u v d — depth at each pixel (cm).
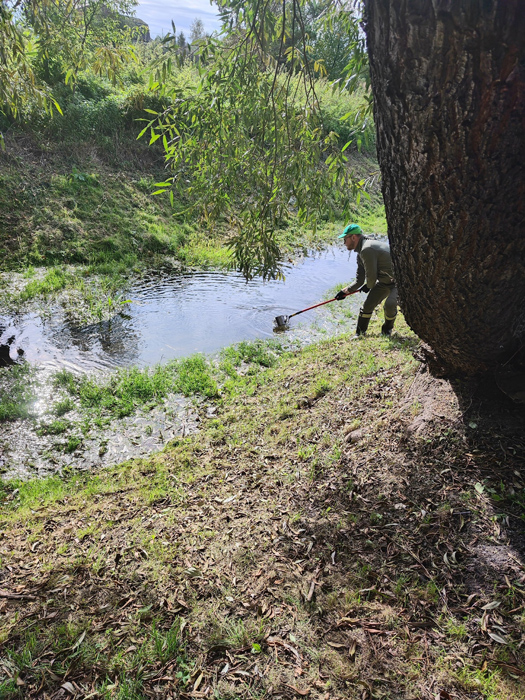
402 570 259
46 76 1242
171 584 278
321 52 353
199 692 211
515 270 237
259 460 425
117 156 1306
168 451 478
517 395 306
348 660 219
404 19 177
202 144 389
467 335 291
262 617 247
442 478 309
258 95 373
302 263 1158
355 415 439
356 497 321
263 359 673
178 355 692
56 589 281
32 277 928
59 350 687
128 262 1053
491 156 194
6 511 391
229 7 312
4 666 226
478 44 169
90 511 379
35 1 405
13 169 1117
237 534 318
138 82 1388
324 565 275
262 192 384
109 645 238
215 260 1119
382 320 767
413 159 212
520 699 191
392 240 266
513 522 265
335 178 392
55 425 518
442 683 203
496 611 226
